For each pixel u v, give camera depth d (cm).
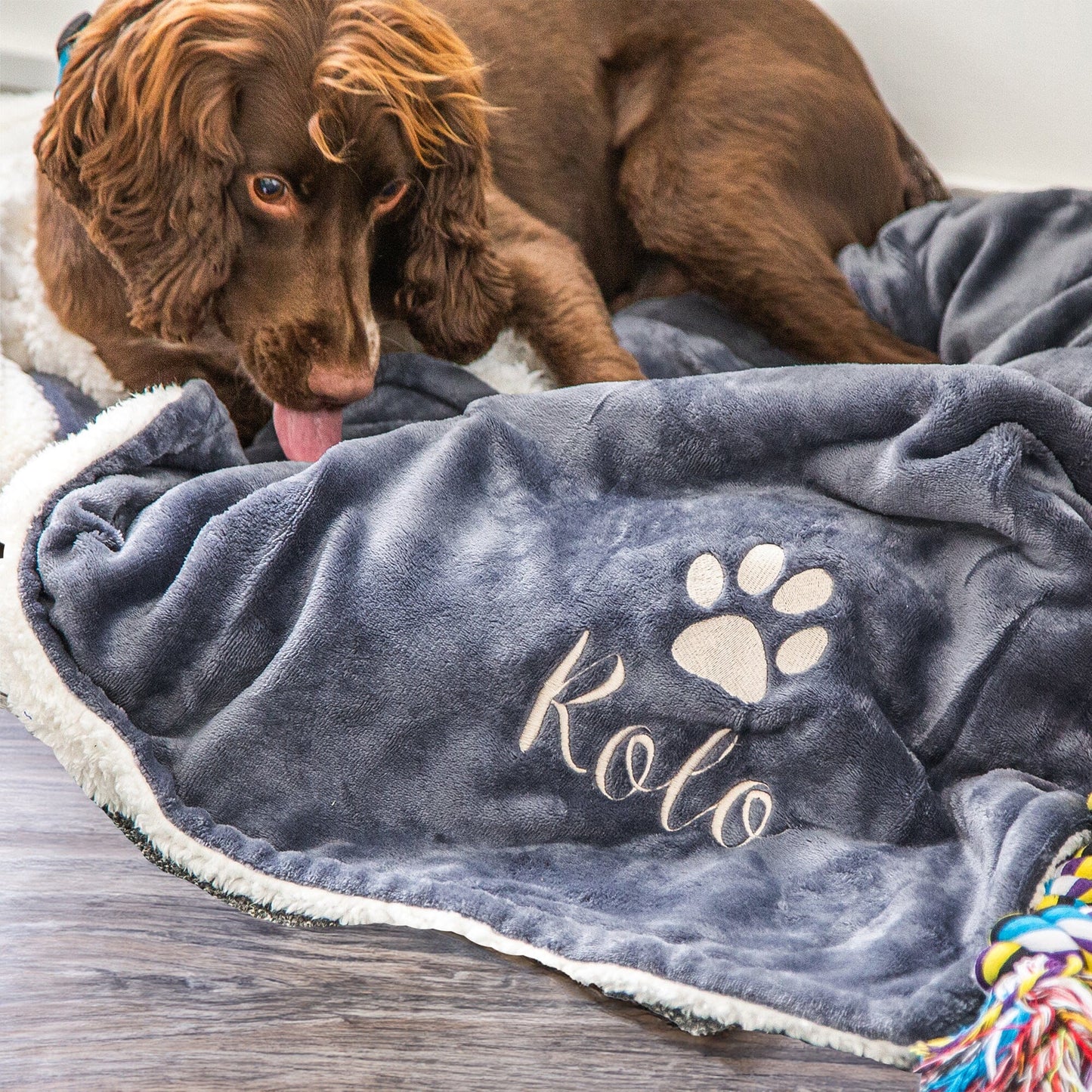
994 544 107
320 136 123
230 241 132
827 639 105
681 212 186
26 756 117
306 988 92
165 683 110
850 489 112
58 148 137
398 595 107
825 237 191
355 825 107
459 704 105
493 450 116
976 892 95
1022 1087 77
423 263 153
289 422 139
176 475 126
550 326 168
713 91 186
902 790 103
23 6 211
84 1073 83
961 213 189
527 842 106
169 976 92
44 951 94
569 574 107
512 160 182
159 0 133
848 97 194
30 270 149
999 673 105
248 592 108
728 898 98
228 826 103
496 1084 84
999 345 164
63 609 108
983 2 221
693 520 111
